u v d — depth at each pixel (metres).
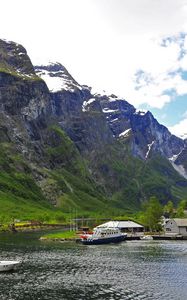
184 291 85.38
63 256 140.62
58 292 84.69
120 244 191.25
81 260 130.62
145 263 123.62
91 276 102.12
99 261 128.00
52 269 112.62
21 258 134.38
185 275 103.12
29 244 183.75
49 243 190.62
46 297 80.62
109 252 153.62
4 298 79.81
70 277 100.88
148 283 93.50
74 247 173.38
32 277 101.00
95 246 180.12
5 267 110.00
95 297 80.50
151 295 82.00
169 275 103.12
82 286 90.44
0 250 156.75
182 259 132.62
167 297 80.25
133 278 99.38
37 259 132.38
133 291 85.50
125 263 123.81
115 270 110.88
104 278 99.38
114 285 91.31
